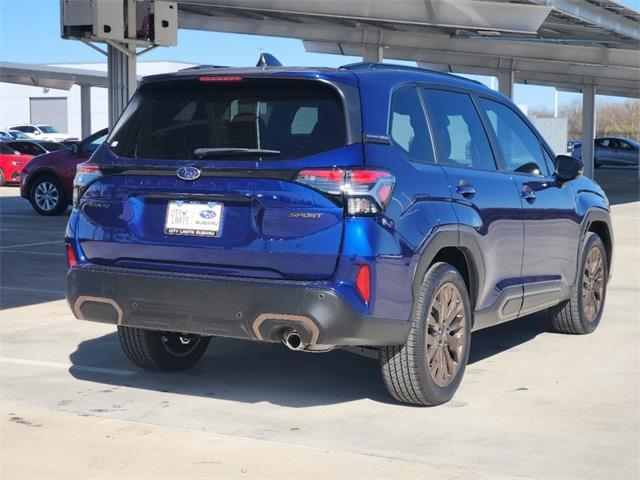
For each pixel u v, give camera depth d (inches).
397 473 178.9
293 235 197.0
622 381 249.3
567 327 307.1
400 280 203.9
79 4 537.6
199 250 205.2
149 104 221.1
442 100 239.5
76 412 217.5
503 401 229.3
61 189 745.6
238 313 200.2
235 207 202.5
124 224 214.7
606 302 374.0
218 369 259.6
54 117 3029.0
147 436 200.2
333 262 194.7
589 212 301.9
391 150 207.9
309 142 200.8
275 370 259.0
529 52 1155.3
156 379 248.2
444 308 222.5
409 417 215.3
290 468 181.3
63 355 274.5
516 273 257.0
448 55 1397.6
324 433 203.0
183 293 205.0
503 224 246.1
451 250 231.9
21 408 220.2
